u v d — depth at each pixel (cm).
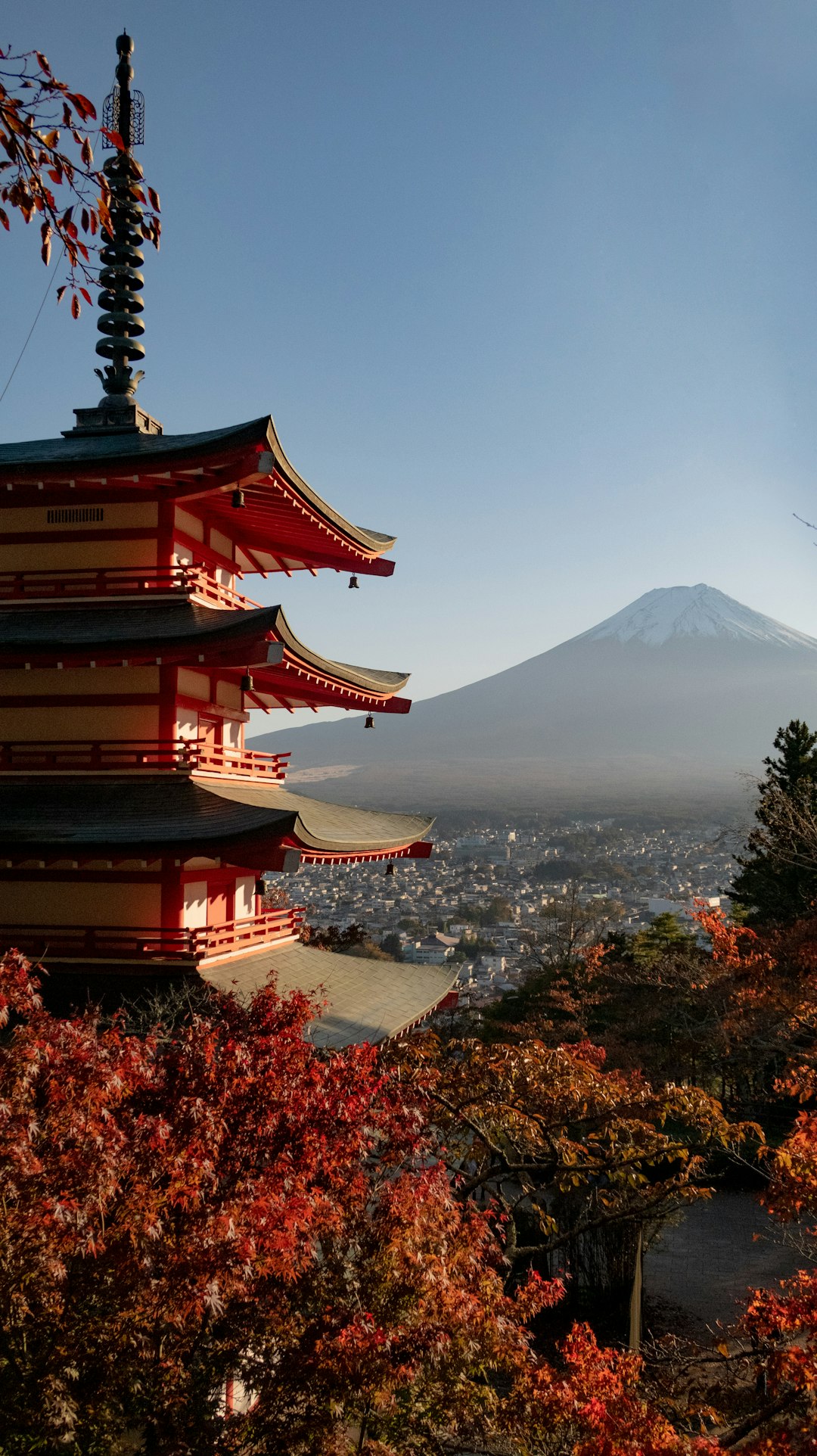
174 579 1878
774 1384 1100
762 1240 2555
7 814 1784
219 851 1656
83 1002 1717
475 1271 1018
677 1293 2239
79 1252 791
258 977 1947
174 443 1953
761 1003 2516
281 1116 1051
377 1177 1109
